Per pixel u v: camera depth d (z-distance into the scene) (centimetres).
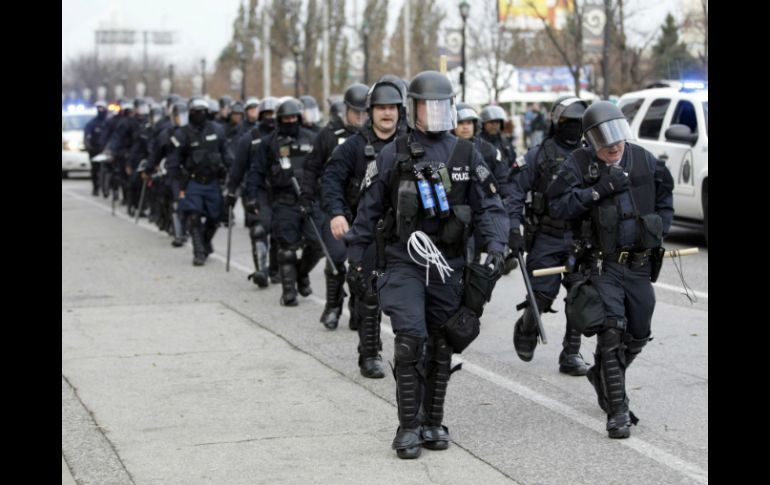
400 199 1275
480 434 1380
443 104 1282
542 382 1662
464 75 6078
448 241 1284
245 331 2109
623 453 1288
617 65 6538
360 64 9138
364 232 1321
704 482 1177
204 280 2842
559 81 7912
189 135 3127
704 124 3228
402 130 1688
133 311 2356
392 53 11531
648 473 1212
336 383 1667
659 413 1470
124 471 1248
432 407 1318
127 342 2008
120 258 3350
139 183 4731
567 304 1377
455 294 1303
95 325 2189
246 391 1622
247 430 1412
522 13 7038
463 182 1295
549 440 1348
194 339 2030
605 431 1385
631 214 1362
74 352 1916
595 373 1395
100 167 6219
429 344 1327
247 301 2484
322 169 2038
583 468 1234
